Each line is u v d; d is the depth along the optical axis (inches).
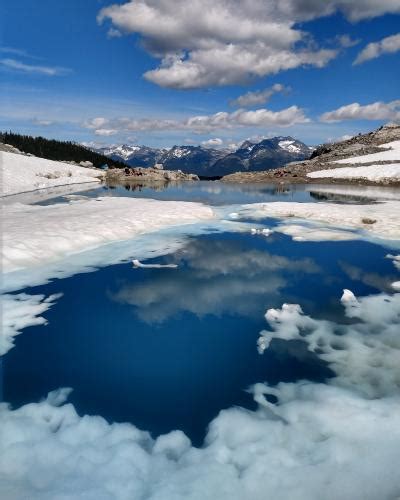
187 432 274.5
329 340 391.9
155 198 1518.2
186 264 621.0
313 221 971.9
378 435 261.9
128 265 607.2
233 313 452.4
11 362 350.9
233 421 283.4
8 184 1800.0
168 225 888.9
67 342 385.4
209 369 347.3
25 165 2546.8
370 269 603.5
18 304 459.2
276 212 1097.4
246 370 345.7
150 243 734.5
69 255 632.4
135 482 229.8
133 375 338.3
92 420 283.0
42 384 323.0
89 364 351.9
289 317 438.9
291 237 804.0
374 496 216.7
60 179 2369.6
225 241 767.7
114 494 220.2
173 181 2723.9
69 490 221.6
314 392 313.0
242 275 576.1
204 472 237.8
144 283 537.3
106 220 834.2
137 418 287.1
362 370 341.1
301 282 549.6
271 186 2180.1
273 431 272.5
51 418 283.7
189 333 407.8
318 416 284.4
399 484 223.8
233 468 241.3
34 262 579.5
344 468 235.9
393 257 658.2
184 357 365.7
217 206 1262.3
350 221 929.5
